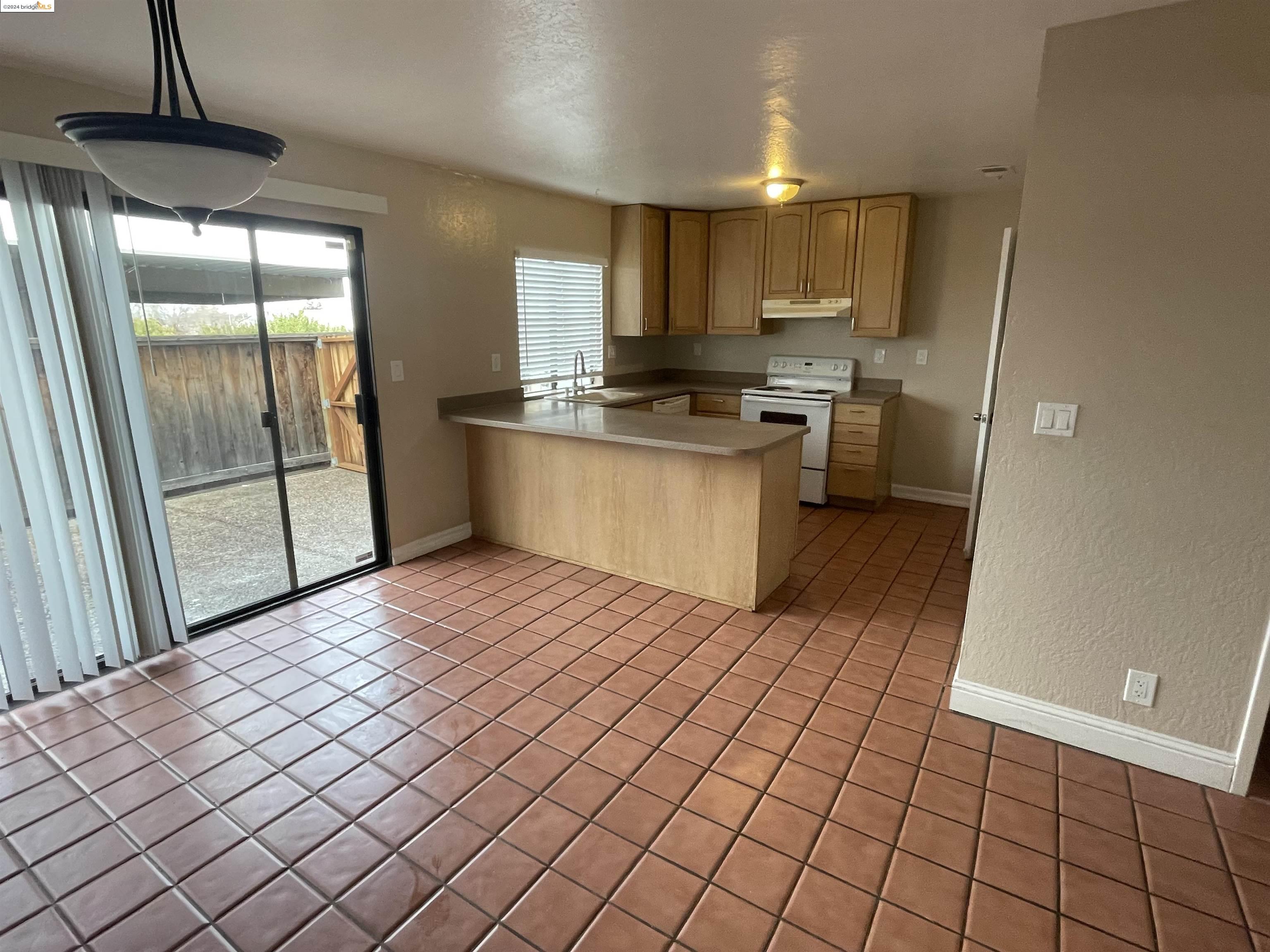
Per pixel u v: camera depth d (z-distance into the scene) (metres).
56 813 2.02
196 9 1.83
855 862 1.84
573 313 5.13
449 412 4.14
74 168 2.44
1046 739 2.37
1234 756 2.09
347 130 3.09
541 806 2.04
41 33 2.00
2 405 2.41
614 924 1.65
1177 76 1.85
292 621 3.26
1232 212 1.84
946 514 5.00
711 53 2.18
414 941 1.61
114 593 2.79
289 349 5.52
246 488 4.86
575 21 1.92
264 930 1.63
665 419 3.90
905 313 4.96
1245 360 1.89
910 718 2.49
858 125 3.00
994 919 1.66
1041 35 2.03
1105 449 2.11
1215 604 2.04
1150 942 1.61
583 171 3.95
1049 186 2.05
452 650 2.99
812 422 5.07
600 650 2.99
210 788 2.12
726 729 2.42
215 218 2.91
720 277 5.52
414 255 3.79
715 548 3.43
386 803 2.06
